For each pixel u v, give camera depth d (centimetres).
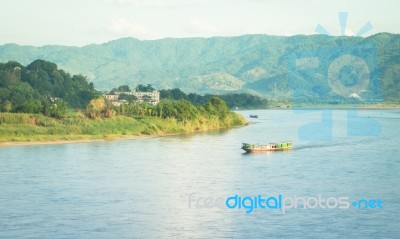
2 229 8375
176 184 11494
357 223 8550
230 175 12550
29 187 11275
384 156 15662
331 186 11131
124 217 8962
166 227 8406
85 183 11669
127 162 14750
